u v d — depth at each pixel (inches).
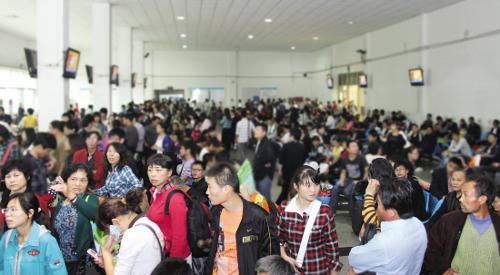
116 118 348.2
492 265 89.4
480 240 90.5
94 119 327.3
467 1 442.3
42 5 314.2
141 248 87.0
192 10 482.0
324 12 490.9
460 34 455.8
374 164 110.7
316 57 976.9
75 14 503.2
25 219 90.4
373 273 78.5
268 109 759.1
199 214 103.7
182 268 71.1
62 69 315.9
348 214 238.4
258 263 69.9
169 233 101.3
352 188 214.5
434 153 428.8
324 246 99.3
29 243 90.9
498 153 293.0
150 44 833.5
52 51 315.0
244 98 999.0
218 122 742.5
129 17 527.2
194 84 976.3
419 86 534.9
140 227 89.4
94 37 441.7
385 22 573.0
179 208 100.2
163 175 111.7
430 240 98.1
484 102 424.5
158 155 113.8
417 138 443.2
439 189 170.6
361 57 697.6
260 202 128.4
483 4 419.5
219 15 512.4
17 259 91.4
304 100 961.5
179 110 678.5
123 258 86.6
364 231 105.3
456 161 165.5
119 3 445.4
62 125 215.6
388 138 333.4
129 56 605.9
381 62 643.5
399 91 590.9
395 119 510.9
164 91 969.5
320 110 683.4
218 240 92.7
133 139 300.7
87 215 111.3
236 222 91.3
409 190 79.2
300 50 964.6
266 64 999.0
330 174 252.2
